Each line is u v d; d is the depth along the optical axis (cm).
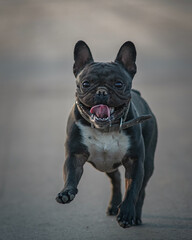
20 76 2822
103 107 733
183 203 953
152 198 1005
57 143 1527
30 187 1136
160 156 1334
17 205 1012
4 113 1983
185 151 1362
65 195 709
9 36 4144
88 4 5512
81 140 786
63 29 4319
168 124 1695
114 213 920
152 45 3681
